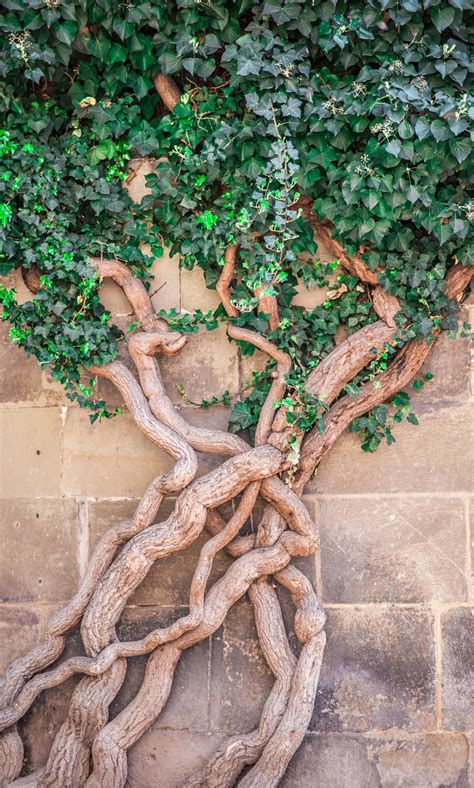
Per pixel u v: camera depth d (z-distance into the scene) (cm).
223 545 361
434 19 332
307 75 342
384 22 335
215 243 359
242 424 368
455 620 370
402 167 344
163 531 359
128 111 358
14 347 386
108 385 380
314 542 359
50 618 371
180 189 358
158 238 371
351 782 365
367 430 368
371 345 359
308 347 366
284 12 335
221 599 358
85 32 347
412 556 371
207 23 347
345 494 373
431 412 373
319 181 356
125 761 359
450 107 331
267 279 356
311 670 357
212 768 354
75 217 365
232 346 376
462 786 364
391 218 347
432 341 362
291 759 365
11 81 353
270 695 359
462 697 367
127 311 377
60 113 364
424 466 372
